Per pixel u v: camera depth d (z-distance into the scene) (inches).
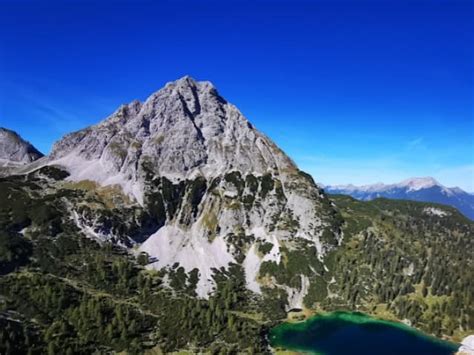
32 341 7401.6
